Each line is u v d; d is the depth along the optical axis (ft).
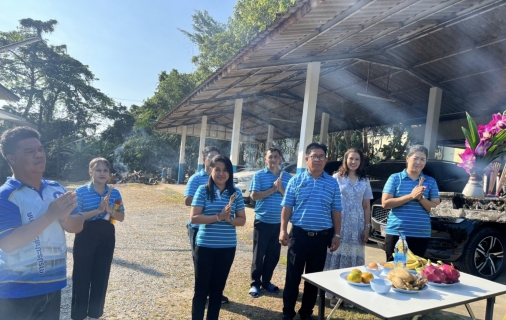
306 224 10.53
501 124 11.38
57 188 6.82
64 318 10.52
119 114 124.77
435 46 24.94
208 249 9.37
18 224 5.80
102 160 10.04
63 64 110.22
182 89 95.50
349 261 11.62
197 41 98.02
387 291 7.34
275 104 46.01
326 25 18.22
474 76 27.14
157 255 17.52
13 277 5.88
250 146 83.82
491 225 14.96
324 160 10.72
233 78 28.89
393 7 16.88
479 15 20.02
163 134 101.65
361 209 11.91
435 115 30.07
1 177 48.24
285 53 22.84
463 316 11.34
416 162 10.99
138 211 31.96
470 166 12.09
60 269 6.48
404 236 10.96
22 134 6.17
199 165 52.90
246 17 72.33
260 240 12.89
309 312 10.69
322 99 42.19
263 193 12.98
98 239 9.59
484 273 14.85
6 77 106.52
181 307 11.42
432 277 7.96
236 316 11.04
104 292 9.87
